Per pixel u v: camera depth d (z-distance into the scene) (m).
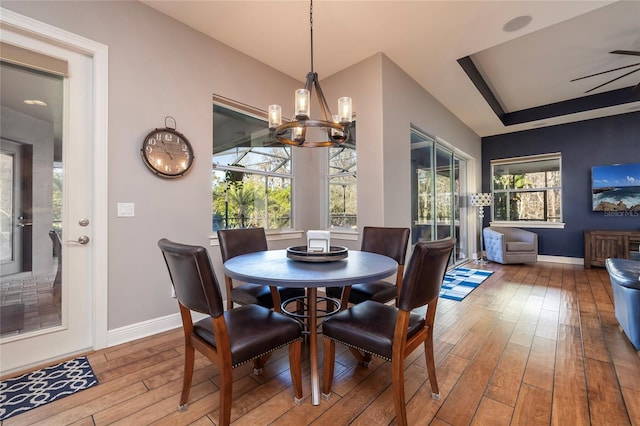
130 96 2.26
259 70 3.23
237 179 3.14
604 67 3.78
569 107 4.94
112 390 1.62
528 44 3.27
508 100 4.95
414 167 3.83
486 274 4.63
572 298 3.35
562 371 1.82
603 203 5.17
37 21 1.87
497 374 1.79
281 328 1.47
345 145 3.59
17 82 1.89
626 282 2.03
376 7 2.40
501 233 5.44
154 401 1.53
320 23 2.62
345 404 1.51
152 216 2.38
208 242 2.75
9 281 1.85
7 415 1.42
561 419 1.39
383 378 1.75
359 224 3.29
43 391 1.61
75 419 1.40
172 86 2.50
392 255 2.41
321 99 1.96
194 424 1.37
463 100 4.38
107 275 2.14
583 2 2.35
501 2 2.35
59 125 2.02
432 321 1.58
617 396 1.56
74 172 2.06
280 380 1.73
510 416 1.42
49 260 1.97
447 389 1.64
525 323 2.62
